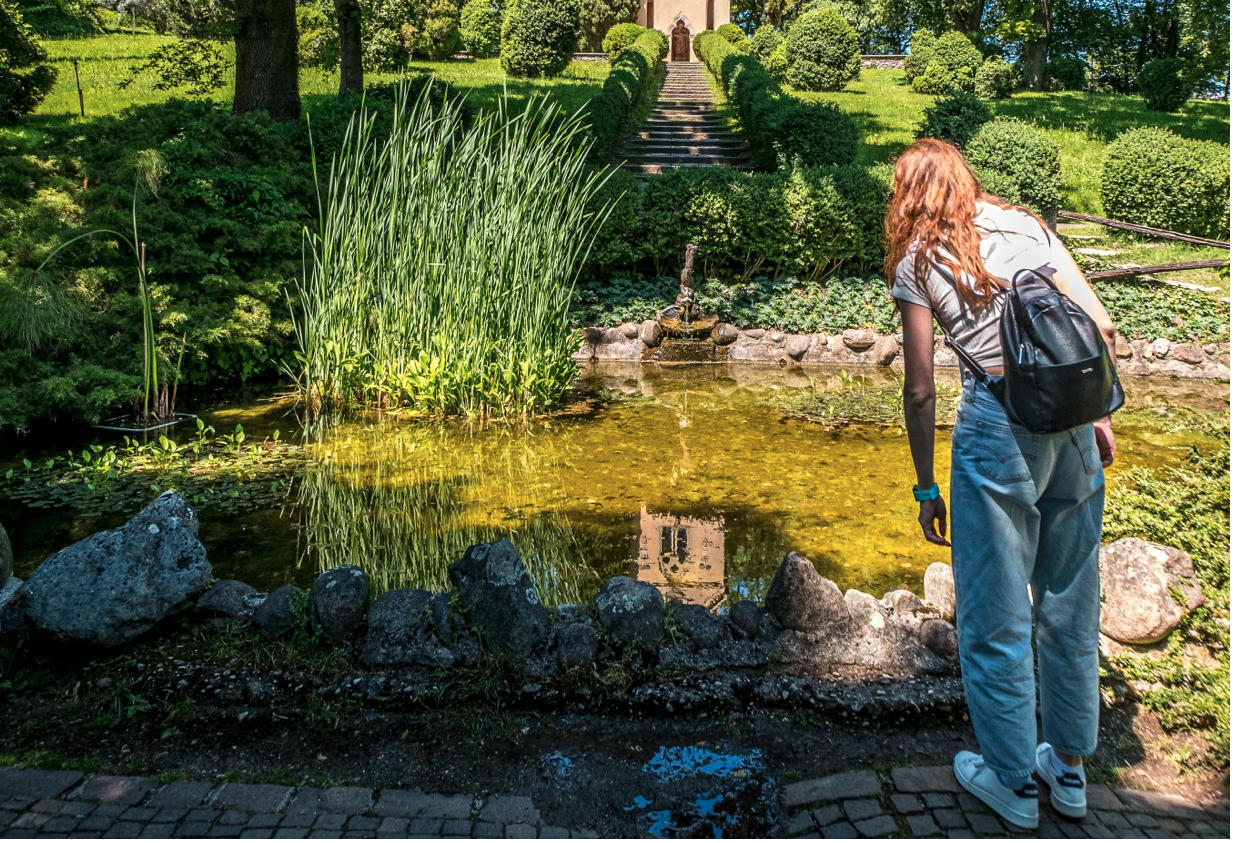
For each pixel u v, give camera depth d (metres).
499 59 24.28
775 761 2.21
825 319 8.50
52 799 2.00
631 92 16.56
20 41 13.97
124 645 2.60
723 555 3.72
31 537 3.88
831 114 12.23
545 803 2.04
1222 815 1.95
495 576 2.61
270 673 2.53
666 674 2.52
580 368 7.95
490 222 6.08
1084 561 1.92
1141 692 2.42
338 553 3.75
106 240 6.73
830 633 2.66
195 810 1.97
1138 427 5.93
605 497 4.46
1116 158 11.36
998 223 1.94
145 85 17.53
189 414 6.12
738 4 36.53
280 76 11.88
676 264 9.63
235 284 7.11
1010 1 22.56
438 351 6.14
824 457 5.14
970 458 1.90
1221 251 10.06
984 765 2.03
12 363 5.62
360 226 6.29
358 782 2.11
